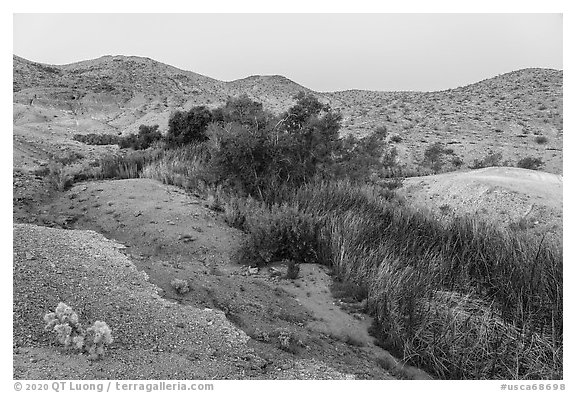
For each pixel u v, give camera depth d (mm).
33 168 14500
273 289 7867
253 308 6977
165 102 60531
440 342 6535
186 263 8430
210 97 68438
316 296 7891
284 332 6258
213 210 11156
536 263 7789
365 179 14445
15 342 4941
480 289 7930
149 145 23141
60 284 6109
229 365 5387
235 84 90375
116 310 5895
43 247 7137
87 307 5797
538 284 7477
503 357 6422
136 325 5711
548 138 35719
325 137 13586
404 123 43406
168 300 6488
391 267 7992
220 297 6996
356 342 6715
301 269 8789
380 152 15445
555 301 7191
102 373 4773
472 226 9766
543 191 14281
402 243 8922
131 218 10266
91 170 14094
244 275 8398
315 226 9523
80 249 7410
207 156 14969
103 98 58781
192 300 6688
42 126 30359
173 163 14375
